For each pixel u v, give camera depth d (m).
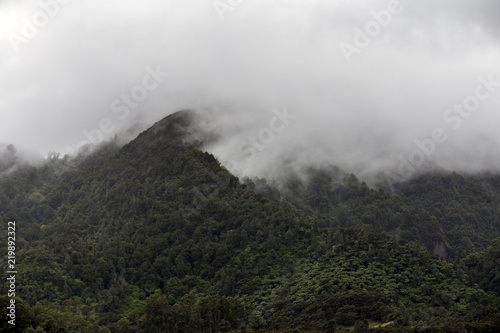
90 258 176.62
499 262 167.00
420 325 133.25
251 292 161.00
